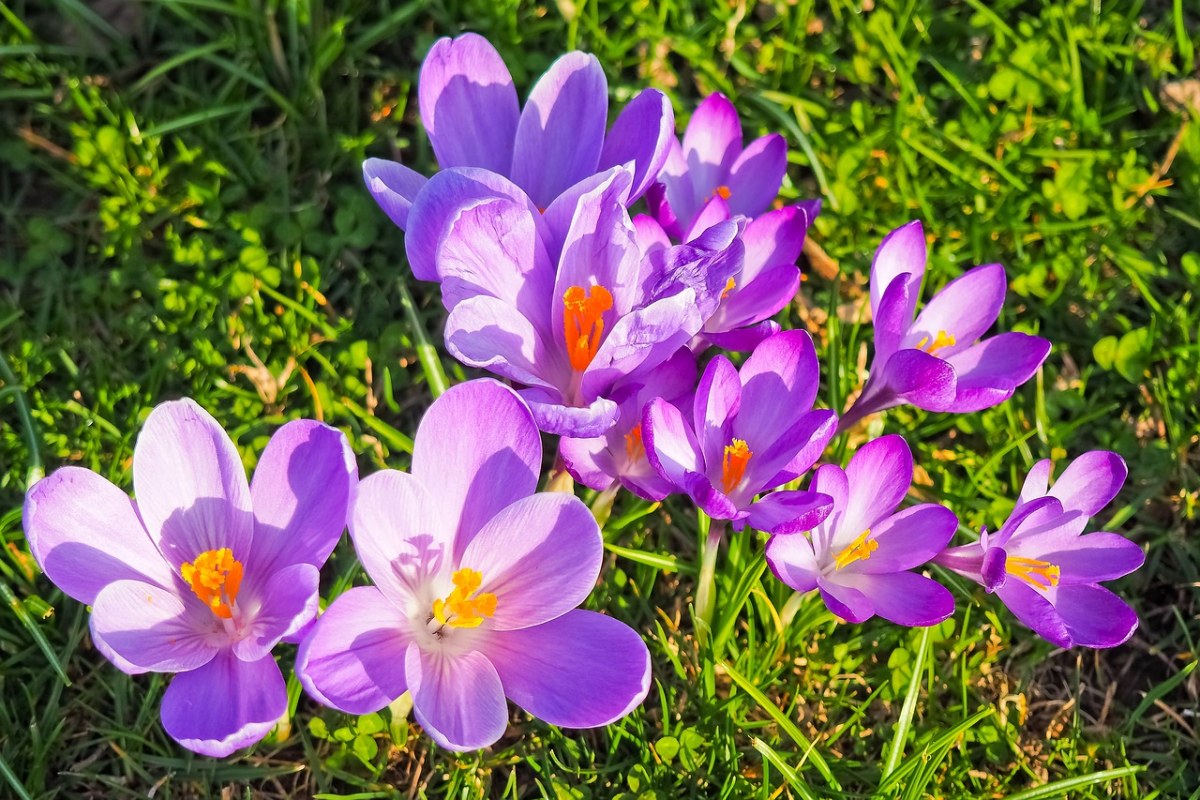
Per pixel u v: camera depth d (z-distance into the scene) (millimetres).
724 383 477
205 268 566
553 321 478
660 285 477
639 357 469
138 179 574
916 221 502
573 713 454
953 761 517
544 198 504
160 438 458
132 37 595
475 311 466
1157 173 595
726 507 464
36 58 585
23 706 513
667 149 493
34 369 547
